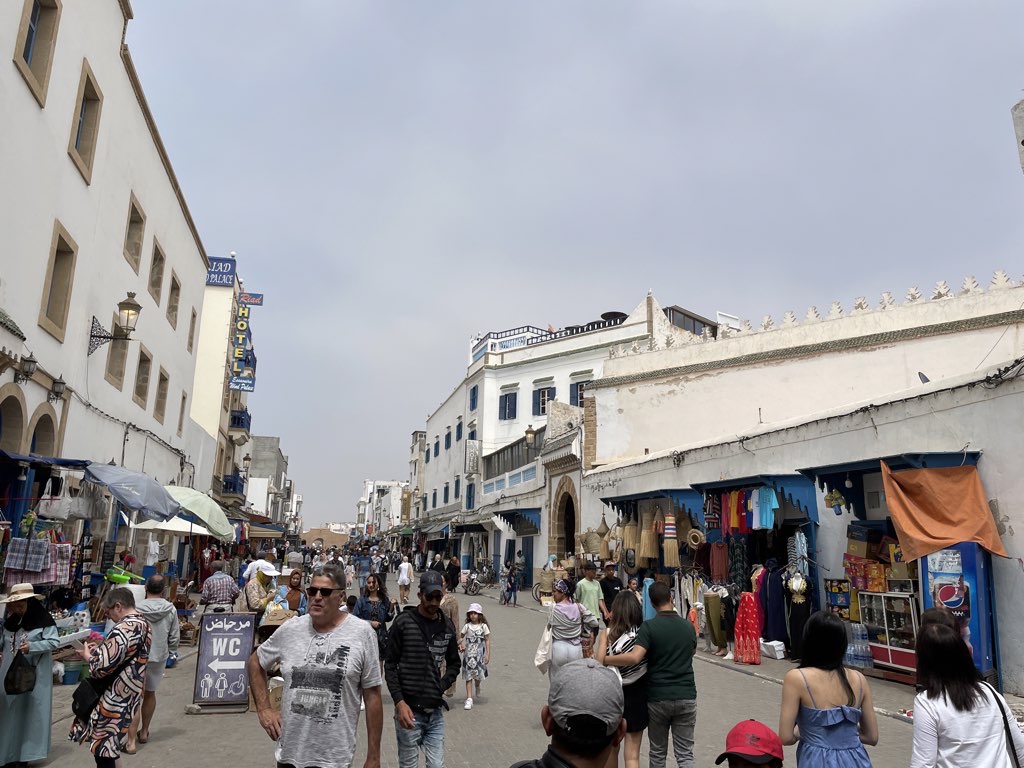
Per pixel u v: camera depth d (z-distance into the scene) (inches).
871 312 756.6
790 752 295.7
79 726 222.4
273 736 161.0
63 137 478.0
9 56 398.6
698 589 602.5
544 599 997.8
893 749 289.1
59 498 411.8
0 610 329.7
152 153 696.4
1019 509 371.2
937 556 384.2
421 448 2425.0
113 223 594.2
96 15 526.9
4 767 243.8
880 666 424.8
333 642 158.7
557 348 1496.1
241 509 1534.2
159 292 772.6
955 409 412.8
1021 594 364.8
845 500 470.6
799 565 500.7
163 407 818.8
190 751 280.4
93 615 464.8
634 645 217.0
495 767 265.1
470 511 1622.8
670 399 904.9
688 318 1460.4
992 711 138.9
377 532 3954.2
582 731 86.0
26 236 433.1
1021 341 652.1
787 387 807.7
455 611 375.9
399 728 209.0
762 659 505.4
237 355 1393.9
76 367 531.8
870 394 741.3
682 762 213.2
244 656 351.9
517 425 1545.3
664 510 728.3
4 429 434.3
